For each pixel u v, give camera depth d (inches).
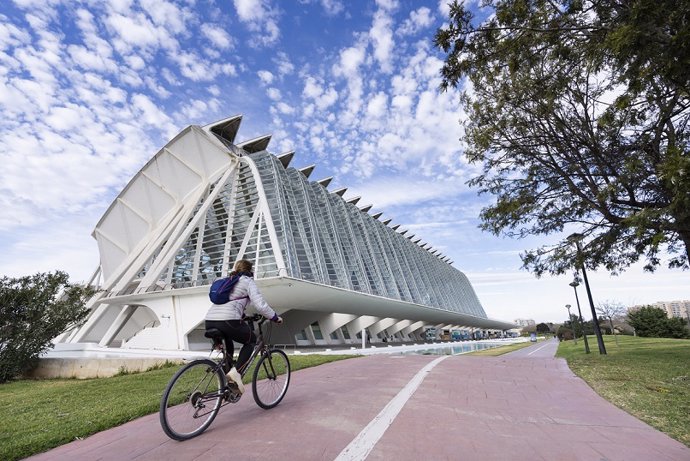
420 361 422.9
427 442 139.9
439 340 3201.3
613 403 210.2
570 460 124.2
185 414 152.1
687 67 237.5
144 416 195.9
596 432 154.6
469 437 146.4
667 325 2122.3
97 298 1375.5
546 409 194.7
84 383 351.6
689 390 247.4
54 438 154.9
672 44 225.9
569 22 291.6
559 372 332.2
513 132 483.8
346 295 1346.0
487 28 305.1
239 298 177.8
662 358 473.1
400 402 204.1
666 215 355.9
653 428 161.0
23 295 516.4
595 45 274.2
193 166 1603.1
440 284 3297.2
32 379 510.6
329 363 426.9
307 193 1674.5
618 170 422.3
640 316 2220.7
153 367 466.9
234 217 1378.0
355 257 1833.2
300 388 249.3
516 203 474.3
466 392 235.8
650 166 400.5
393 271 2333.9
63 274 573.9
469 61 319.3
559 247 491.8
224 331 171.3
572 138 449.1
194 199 1469.0
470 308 4153.5
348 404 199.8
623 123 370.6
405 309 1962.4
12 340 502.3
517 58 323.9
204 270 1289.4
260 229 1255.5
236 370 174.2
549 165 479.5
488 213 508.7
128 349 1127.0
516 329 6609.3
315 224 1609.3
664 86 355.3
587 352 832.9
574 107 438.6
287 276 1061.8
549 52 364.5
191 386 156.2
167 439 149.9
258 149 1694.1
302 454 128.3
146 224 1724.9
